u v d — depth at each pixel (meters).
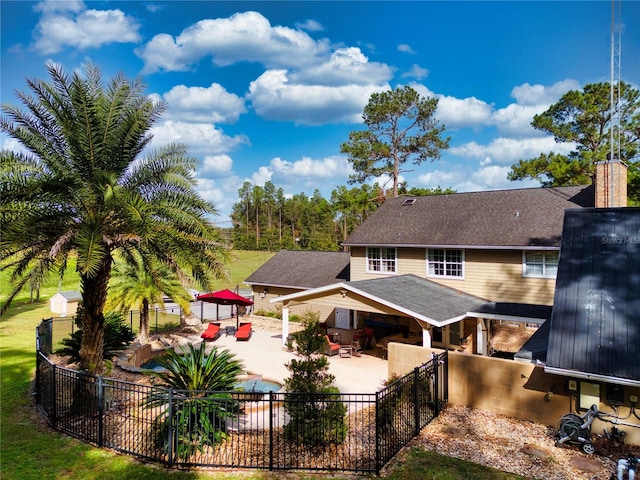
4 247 10.27
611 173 17.58
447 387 12.27
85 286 12.44
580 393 9.88
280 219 103.19
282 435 10.18
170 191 13.26
